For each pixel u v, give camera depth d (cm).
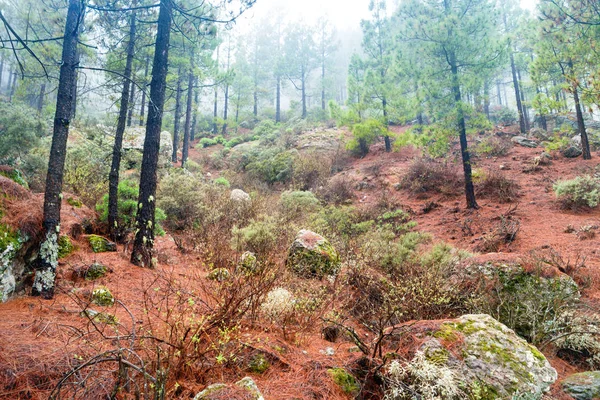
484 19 1226
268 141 2705
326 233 946
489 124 1230
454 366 279
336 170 1991
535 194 1238
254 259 562
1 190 414
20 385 221
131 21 849
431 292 473
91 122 1305
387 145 2114
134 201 839
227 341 289
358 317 478
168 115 3100
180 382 245
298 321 397
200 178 1761
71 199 799
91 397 215
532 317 441
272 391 262
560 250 786
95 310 365
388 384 279
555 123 2319
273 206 1219
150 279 510
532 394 262
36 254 420
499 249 880
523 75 3478
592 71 952
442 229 1112
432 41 1270
